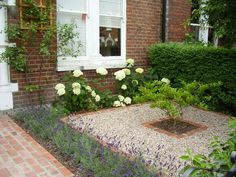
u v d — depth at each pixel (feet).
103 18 21.42
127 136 13.37
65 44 18.52
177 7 25.61
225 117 17.49
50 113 15.19
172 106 14.24
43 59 18.03
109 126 14.80
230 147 6.53
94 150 11.08
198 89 15.35
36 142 12.29
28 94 17.79
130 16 22.57
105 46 21.91
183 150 11.82
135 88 21.76
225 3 14.85
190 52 20.83
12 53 16.38
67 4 19.16
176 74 22.00
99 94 19.48
